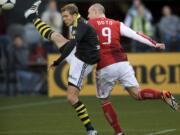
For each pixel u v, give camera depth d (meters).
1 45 45.66
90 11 26.14
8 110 36.88
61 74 43.53
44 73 44.97
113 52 25.61
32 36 45.50
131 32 25.73
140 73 42.81
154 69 42.72
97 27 25.69
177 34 45.09
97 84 25.97
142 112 35.00
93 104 38.75
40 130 29.08
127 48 44.31
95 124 30.84
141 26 44.53
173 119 32.09
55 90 43.66
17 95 45.34
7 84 45.50
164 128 29.17
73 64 25.11
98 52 25.14
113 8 48.69
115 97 42.22
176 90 42.66
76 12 25.02
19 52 45.31
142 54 42.78
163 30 45.12
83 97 42.34
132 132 28.17
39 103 40.16
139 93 25.73
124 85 25.88
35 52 45.12
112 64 25.50
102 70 25.61
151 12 50.94
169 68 42.66
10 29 46.78
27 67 45.22
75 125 30.48
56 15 45.12
